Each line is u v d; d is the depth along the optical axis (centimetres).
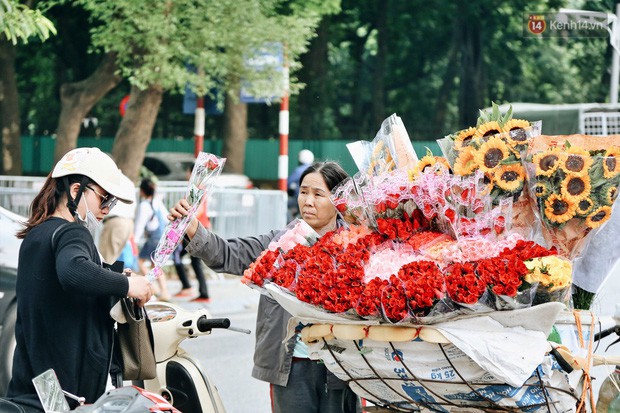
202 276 1644
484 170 499
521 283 422
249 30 1938
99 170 506
